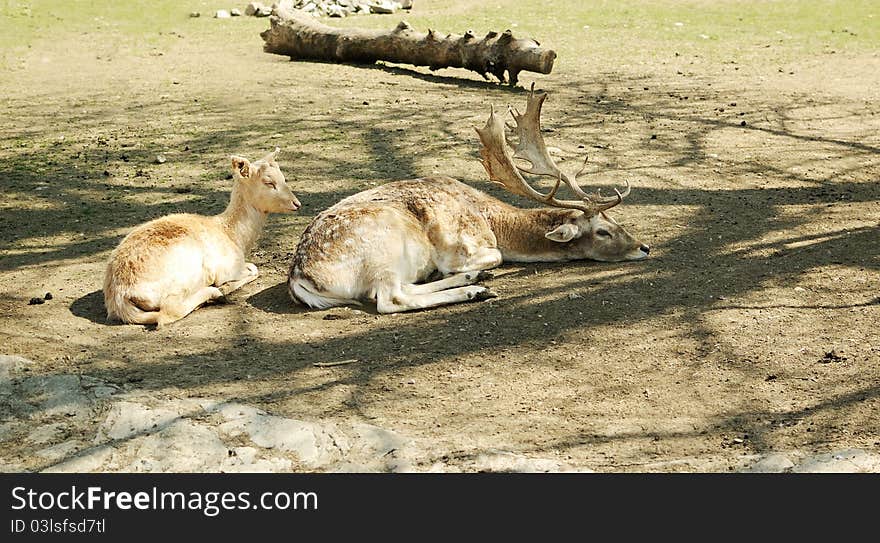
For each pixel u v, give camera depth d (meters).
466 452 4.46
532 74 13.74
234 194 6.68
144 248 6.06
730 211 7.97
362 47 14.16
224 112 11.51
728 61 14.52
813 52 15.02
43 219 8.09
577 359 5.44
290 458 4.48
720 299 6.19
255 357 5.53
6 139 10.52
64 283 6.71
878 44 15.45
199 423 4.73
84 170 9.41
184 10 19.00
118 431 4.70
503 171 7.02
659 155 9.72
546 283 6.58
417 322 6.02
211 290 6.29
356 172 9.20
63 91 12.70
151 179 9.10
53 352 5.58
